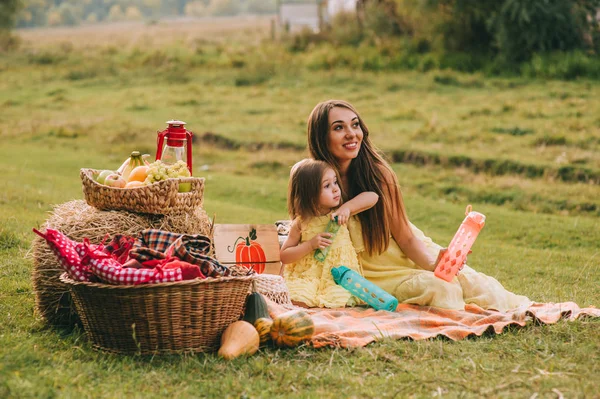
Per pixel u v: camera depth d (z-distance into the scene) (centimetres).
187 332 418
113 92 2294
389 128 1642
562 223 1007
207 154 1517
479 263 762
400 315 496
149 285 402
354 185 557
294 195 538
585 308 509
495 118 1683
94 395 353
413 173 1327
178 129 536
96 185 483
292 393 362
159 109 1998
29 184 1132
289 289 522
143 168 508
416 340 440
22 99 2216
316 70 2434
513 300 536
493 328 461
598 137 1456
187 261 438
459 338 453
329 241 525
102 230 471
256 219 976
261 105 2003
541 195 1162
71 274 418
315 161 538
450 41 2450
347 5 3222
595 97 1823
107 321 414
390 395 360
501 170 1317
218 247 510
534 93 1923
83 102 2141
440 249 528
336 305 515
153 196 479
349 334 441
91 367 387
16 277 579
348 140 544
